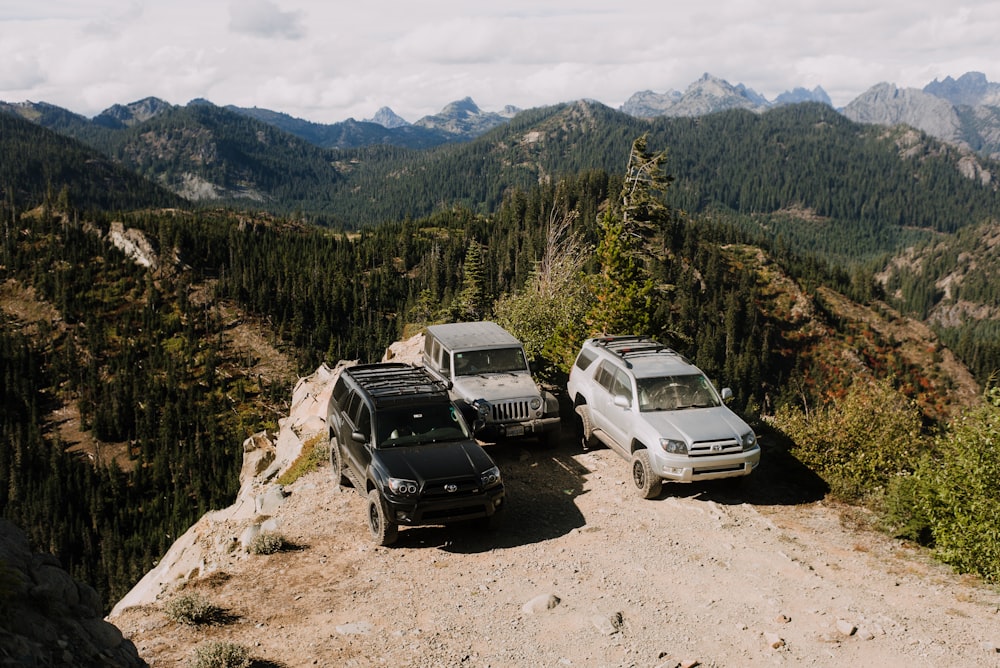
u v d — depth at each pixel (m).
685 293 164.75
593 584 8.91
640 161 33.94
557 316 23.38
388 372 12.98
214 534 11.94
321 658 7.06
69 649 5.39
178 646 7.23
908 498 10.37
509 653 7.25
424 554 9.85
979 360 182.00
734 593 8.67
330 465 13.75
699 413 12.27
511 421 13.73
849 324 185.00
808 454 12.69
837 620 7.95
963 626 7.77
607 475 12.98
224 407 177.75
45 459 159.25
